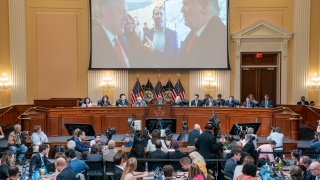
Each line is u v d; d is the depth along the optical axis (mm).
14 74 20062
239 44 20516
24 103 20203
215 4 20438
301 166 8570
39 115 16094
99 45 20484
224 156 11016
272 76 21000
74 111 16547
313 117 18547
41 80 20531
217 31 20469
